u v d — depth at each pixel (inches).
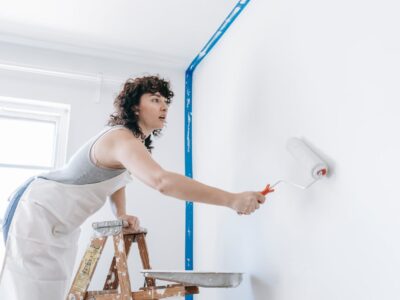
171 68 85.2
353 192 36.0
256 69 56.7
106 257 69.2
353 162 36.4
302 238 42.8
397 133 31.8
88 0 65.1
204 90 77.8
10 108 74.8
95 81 78.6
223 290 60.6
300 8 47.2
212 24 70.8
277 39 51.8
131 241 55.7
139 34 74.5
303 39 46.0
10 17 69.3
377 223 32.9
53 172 49.7
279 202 47.8
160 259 73.7
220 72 70.3
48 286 45.0
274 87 51.4
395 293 30.6
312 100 43.3
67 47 77.9
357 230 35.0
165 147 80.2
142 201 75.6
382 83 33.9
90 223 69.8
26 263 43.8
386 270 31.6
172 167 79.4
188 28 72.4
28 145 75.9
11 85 73.5
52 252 46.1
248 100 58.3
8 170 73.3
